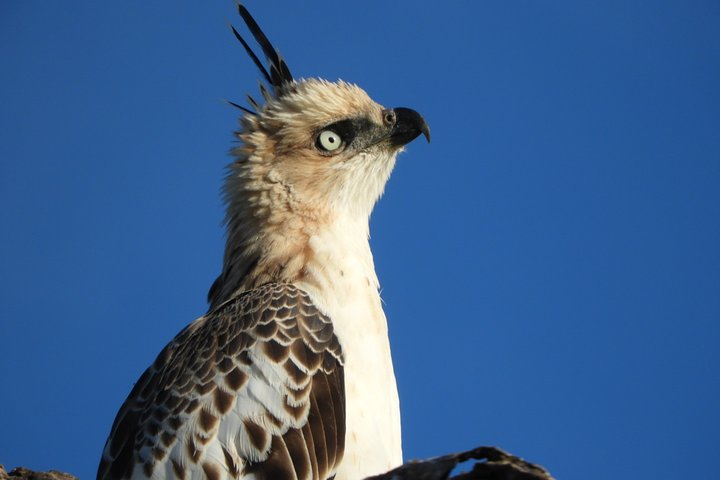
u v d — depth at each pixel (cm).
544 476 905
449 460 945
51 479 1186
